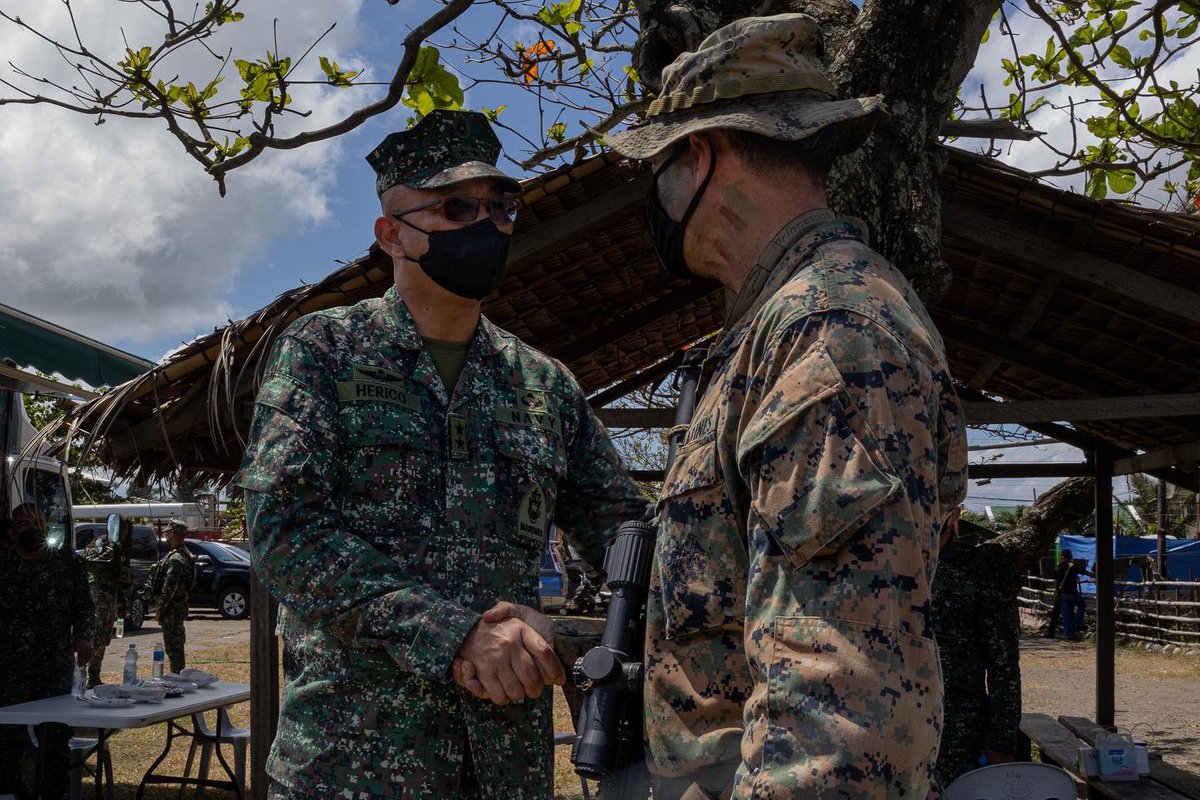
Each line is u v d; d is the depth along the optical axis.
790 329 1.20
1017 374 7.12
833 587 1.07
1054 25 4.60
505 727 2.04
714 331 7.04
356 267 4.15
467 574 2.06
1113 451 7.80
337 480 2.02
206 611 21.62
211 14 4.42
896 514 1.08
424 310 2.21
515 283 5.31
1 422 7.18
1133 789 3.98
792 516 1.10
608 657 1.46
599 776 1.40
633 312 6.09
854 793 0.99
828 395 1.13
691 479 1.35
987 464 8.11
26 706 5.08
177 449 4.79
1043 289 5.50
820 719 1.02
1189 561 23.61
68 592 5.74
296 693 2.02
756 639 1.13
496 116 5.29
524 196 4.58
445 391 2.17
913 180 3.23
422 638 1.80
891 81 3.25
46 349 6.19
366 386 2.07
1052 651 17.08
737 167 1.42
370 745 1.93
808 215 1.40
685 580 1.33
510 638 1.76
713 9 3.46
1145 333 5.75
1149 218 4.58
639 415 5.81
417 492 2.06
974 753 3.83
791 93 1.44
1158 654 16.56
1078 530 28.38
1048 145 4.60
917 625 1.06
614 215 4.73
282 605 2.12
